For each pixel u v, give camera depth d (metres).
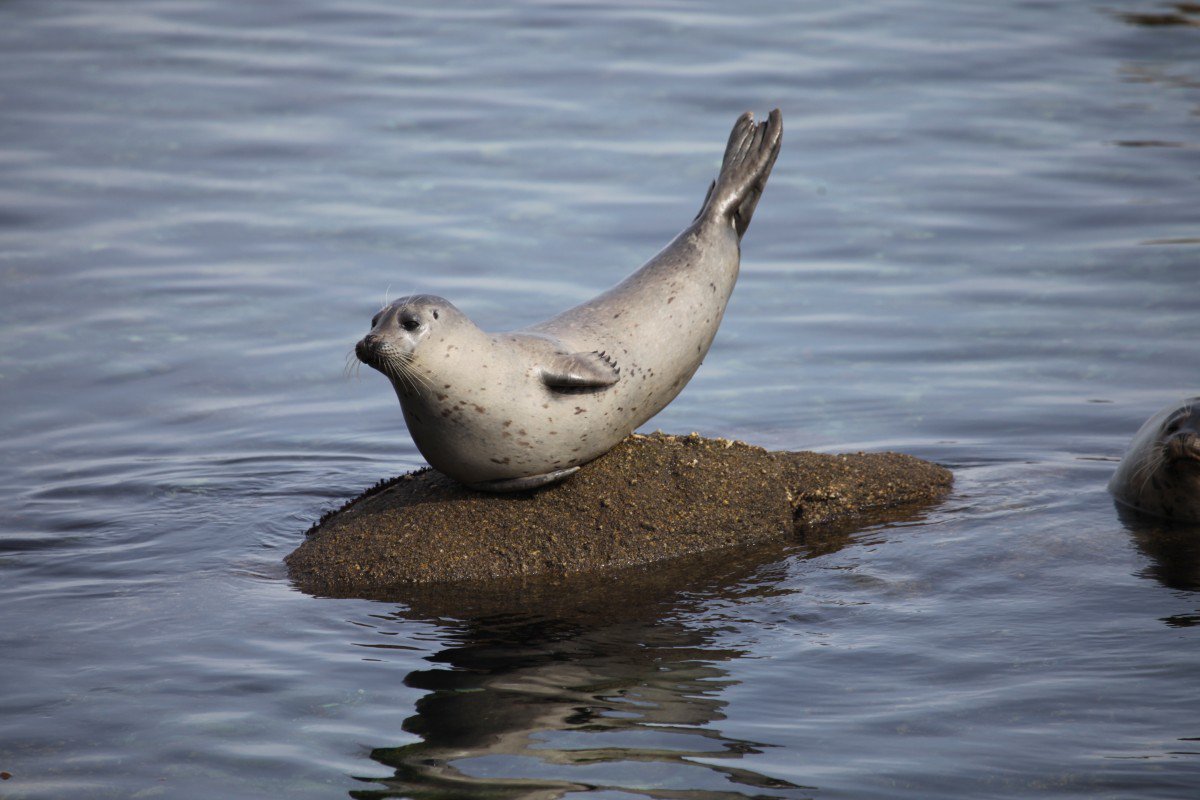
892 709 21.83
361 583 28.03
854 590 27.11
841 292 45.12
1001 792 19.22
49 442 35.66
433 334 26.91
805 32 69.88
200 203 51.56
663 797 19.19
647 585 27.72
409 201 51.91
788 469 31.92
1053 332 41.59
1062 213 50.28
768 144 32.03
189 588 27.56
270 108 60.69
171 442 35.94
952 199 51.84
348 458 35.22
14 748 20.92
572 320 29.89
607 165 54.84
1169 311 42.56
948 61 65.56
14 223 49.28
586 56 66.69
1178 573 27.48
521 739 21.08
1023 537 29.64
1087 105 60.09
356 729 21.47
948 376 39.25
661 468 30.83
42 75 63.78
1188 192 51.47
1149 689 22.22
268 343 41.78
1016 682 22.66
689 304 30.48
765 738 20.95
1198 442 29.23
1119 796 19.00
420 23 71.88
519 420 27.98
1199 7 73.12
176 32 70.25
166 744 21.03
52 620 25.84
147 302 44.09
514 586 27.89
